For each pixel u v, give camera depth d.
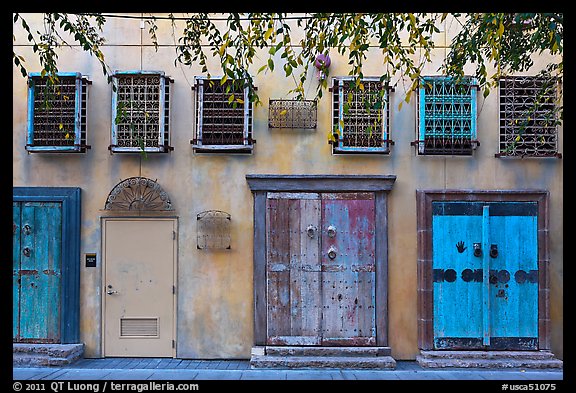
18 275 8.02
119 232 8.15
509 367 7.64
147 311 8.10
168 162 8.20
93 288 8.09
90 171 8.16
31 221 8.07
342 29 6.12
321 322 7.96
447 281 8.02
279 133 8.20
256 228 8.05
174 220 8.16
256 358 7.55
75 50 8.20
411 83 8.22
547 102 8.09
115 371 7.28
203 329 8.08
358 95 8.13
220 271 8.12
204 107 8.18
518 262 8.05
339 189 8.07
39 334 7.97
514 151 8.05
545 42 6.70
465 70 8.26
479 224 8.08
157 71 8.05
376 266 8.04
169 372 7.24
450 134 8.12
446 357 7.77
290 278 8.01
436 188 8.16
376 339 7.95
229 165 8.20
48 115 8.08
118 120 7.75
